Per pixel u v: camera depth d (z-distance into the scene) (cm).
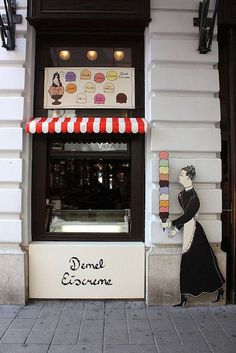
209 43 507
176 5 523
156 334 425
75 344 400
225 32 552
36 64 548
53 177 554
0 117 510
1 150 511
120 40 553
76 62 554
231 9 528
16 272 506
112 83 548
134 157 542
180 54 519
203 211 514
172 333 429
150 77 519
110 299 525
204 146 516
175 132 514
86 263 520
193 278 503
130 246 520
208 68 526
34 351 385
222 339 415
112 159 552
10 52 518
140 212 541
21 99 513
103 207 562
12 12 513
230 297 532
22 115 511
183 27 521
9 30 507
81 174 554
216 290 508
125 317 471
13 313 479
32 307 500
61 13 518
